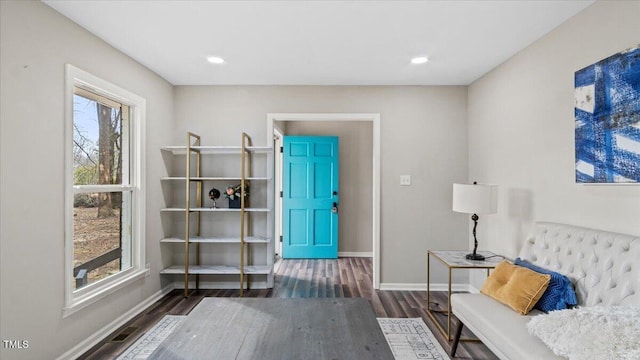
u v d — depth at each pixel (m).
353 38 2.58
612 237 1.80
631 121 1.76
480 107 3.50
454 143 3.79
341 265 4.84
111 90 2.68
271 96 3.83
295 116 3.81
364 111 3.80
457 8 2.12
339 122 5.47
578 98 2.13
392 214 3.79
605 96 1.92
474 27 2.38
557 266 2.11
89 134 2.56
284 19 2.28
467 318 2.11
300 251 5.26
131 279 2.90
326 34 2.51
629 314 1.38
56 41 2.13
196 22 2.32
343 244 5.47
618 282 1.69
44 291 2.04
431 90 3.79
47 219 2.06
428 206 3.79
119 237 2.90
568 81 2.25
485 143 3.40
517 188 2.85
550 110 2.43
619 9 1.85
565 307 1.89
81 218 2.46
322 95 3.82
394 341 2.52
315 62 3.10
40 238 2.01
